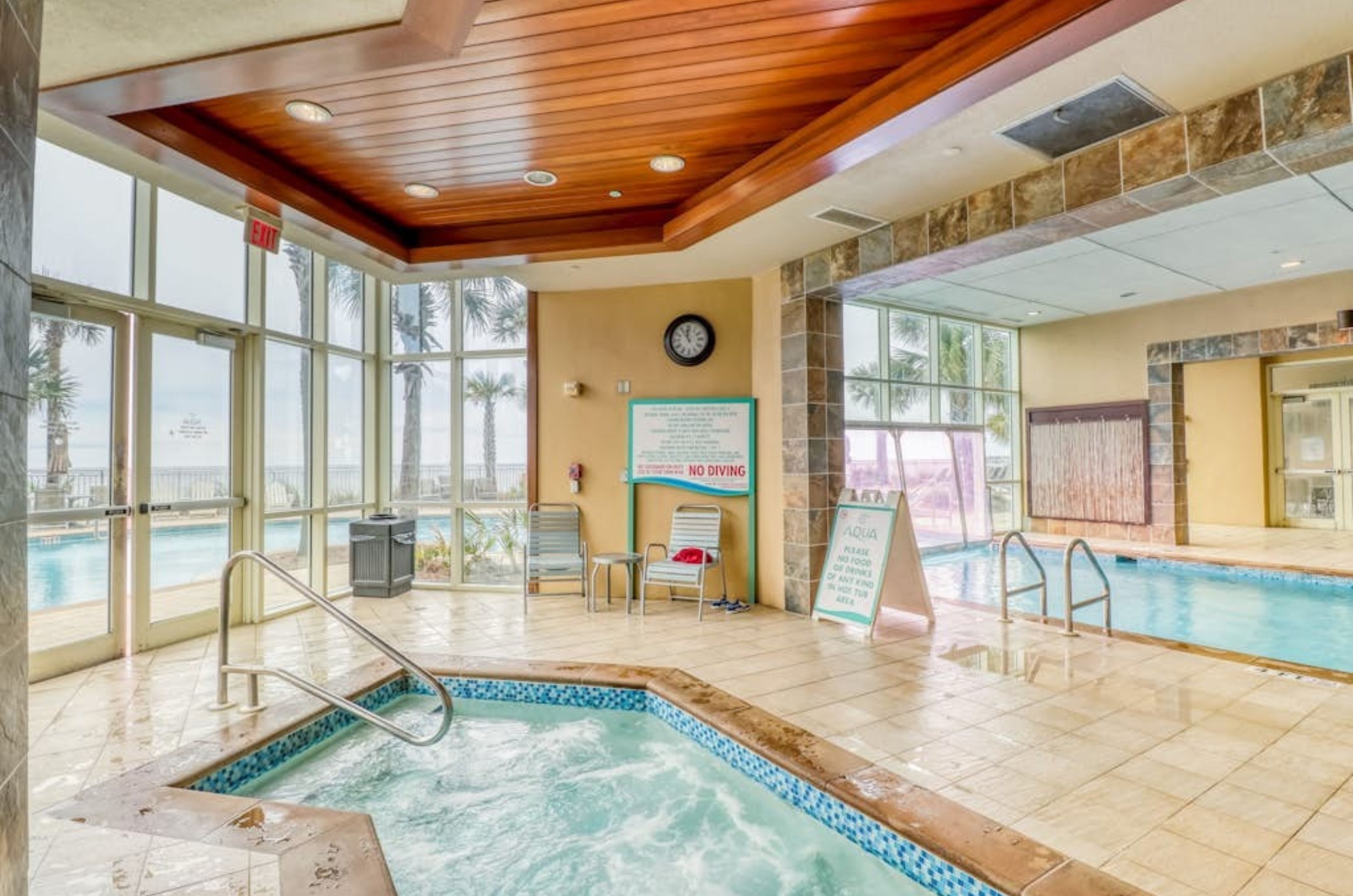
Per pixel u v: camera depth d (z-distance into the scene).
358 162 3.66
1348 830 2.15
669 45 2.63
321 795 2.89
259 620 4.98
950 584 6.95
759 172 3.62
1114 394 8.78
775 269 5.34
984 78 2.57
